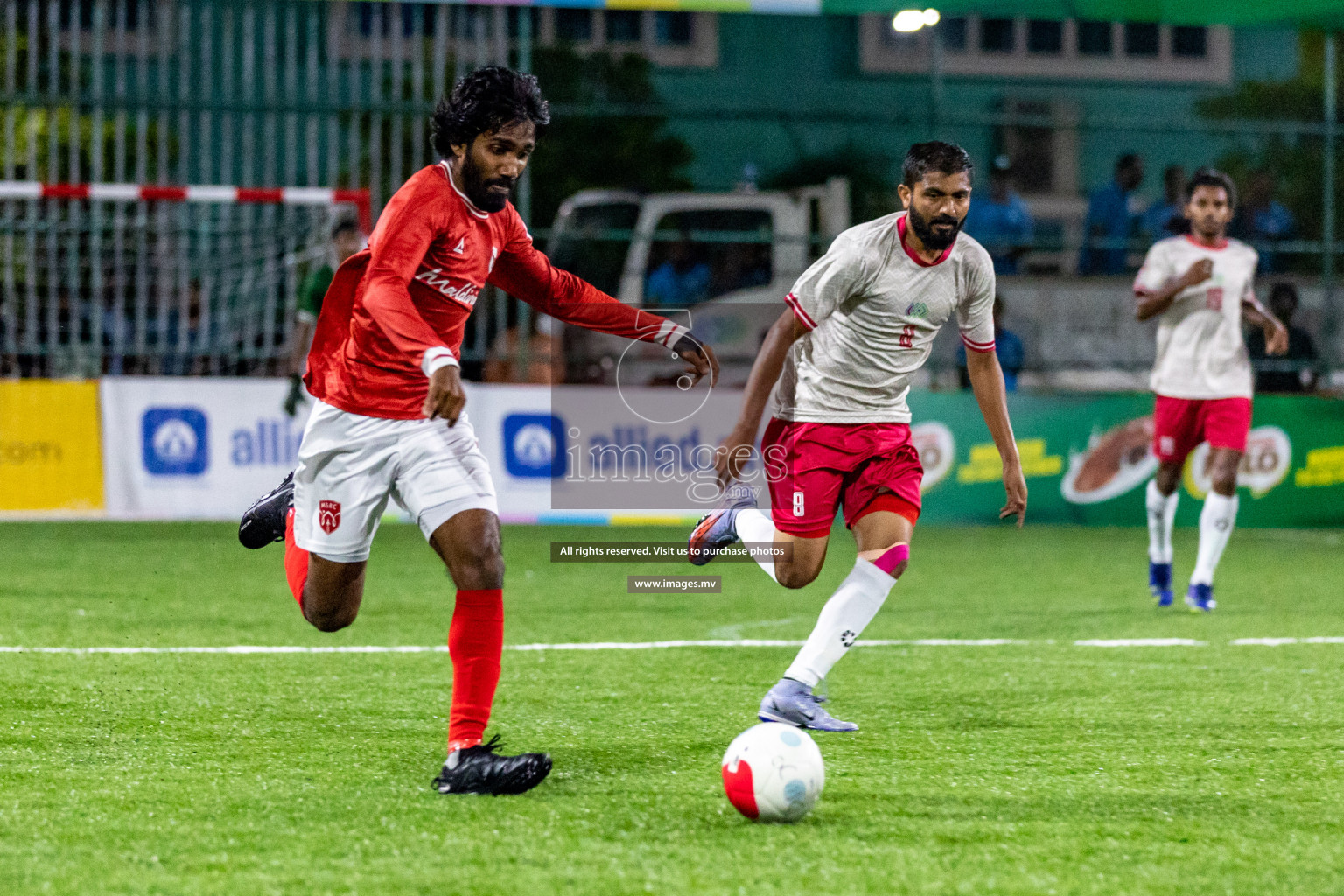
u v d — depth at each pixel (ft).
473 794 33.63
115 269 109.40
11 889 26.78
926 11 109.09
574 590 75.41
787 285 112.68
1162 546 72.02
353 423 34.94
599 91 125.49
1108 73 137.90
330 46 111.75
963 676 51.78
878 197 133.69
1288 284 116.06
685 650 56.95
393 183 106.63
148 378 101.55
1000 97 137.28
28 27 111.86
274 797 33.47
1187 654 57.11
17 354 105.19
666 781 35.42
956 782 35.76
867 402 42.65
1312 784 36.06
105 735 40.06
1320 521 111.04
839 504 43.93
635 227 115.65
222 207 110.83
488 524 34.76
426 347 31.78
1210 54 137.59
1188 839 30.94
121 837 30.09
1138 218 121.39
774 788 31.37
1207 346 70.38
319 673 50.31
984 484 109.09
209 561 82.38
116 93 104.17
